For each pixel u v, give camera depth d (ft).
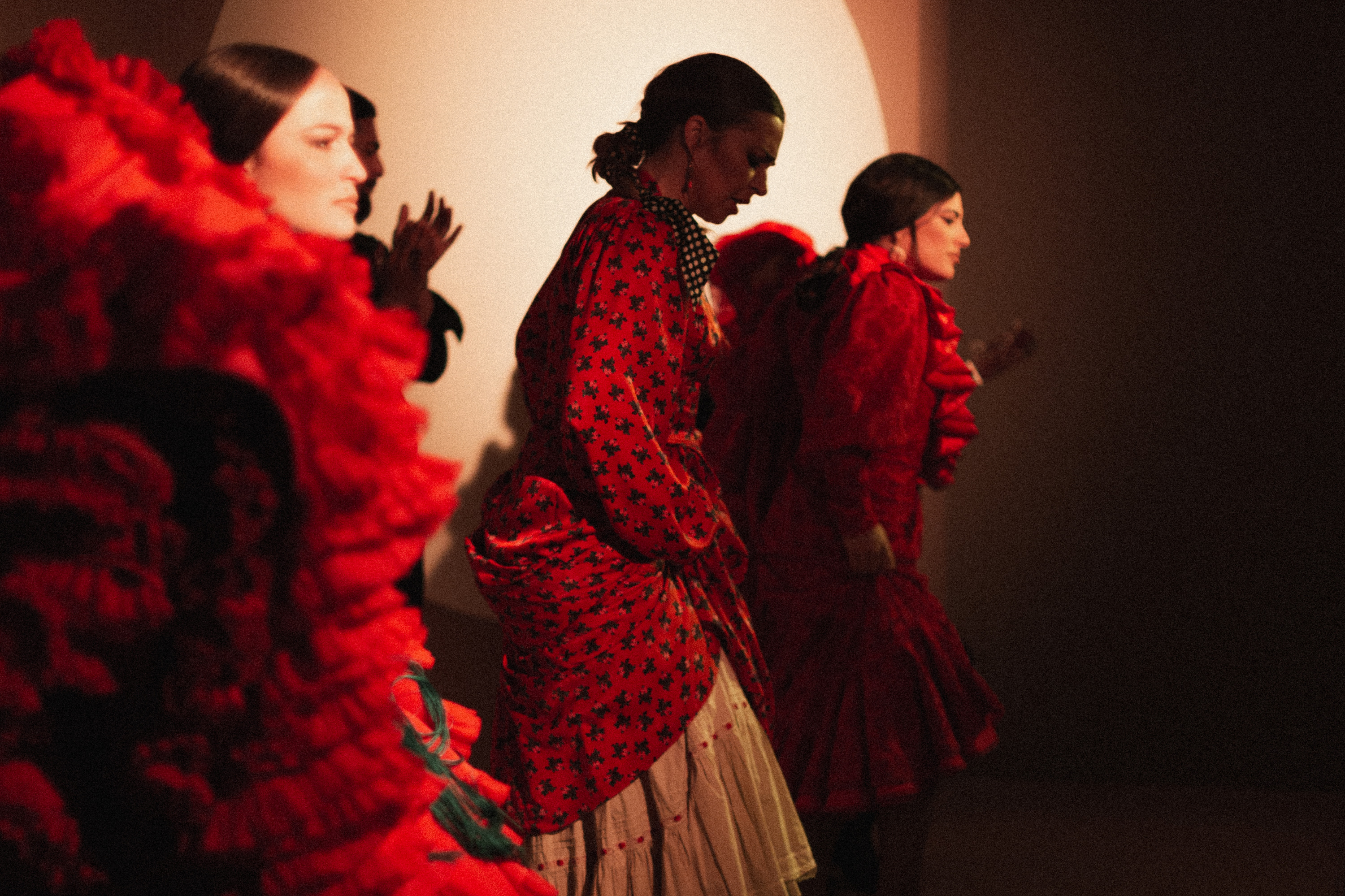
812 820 8.39
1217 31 11.43
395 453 2.67
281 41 8.80
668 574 6.07
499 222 8.94
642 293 5.64
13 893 2.53
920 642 8.16
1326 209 11.39
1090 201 11.59
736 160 6.21
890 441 7.79
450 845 3.29
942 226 8.53
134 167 2.62
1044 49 11.50
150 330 2.43
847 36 10.04
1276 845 10.02
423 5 8.81
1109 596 11.78
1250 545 11.62
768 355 8.69
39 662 2.41
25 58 2.81
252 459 2.45
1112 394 11.69
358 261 2.82
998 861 9.66
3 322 2.42
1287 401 11.53
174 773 2.49
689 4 9.20
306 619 2.54
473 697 9.23
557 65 8.91
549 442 5.96
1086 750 11.88
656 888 5.92
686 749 5.94
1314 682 11.59
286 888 2.56
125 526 2.41
